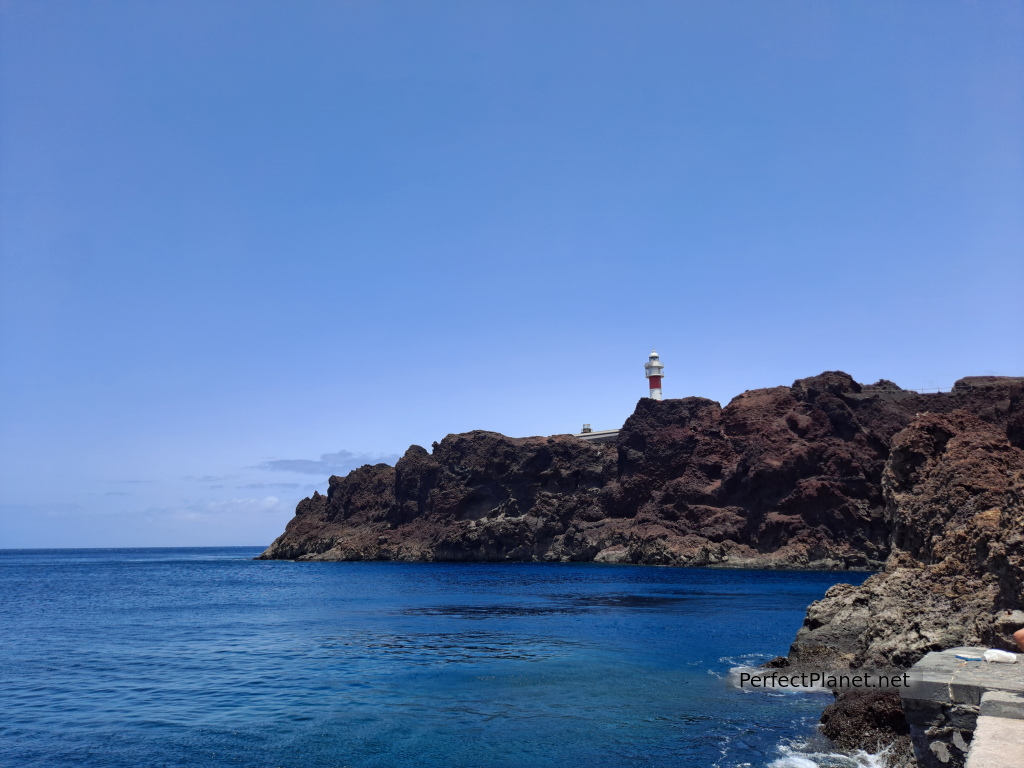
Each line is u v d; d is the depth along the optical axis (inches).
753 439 5487.2
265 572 5920.3
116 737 904.3
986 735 354.0
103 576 5698.8
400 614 2330.2
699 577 4151.1
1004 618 828.0
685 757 802.8
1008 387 4778.5
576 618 2134.6
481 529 6697.8
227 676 1275.8
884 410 5157.5
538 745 855.1
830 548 4731.8
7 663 1434.5
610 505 6259.8
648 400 6318.9
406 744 864.9
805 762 775.1
